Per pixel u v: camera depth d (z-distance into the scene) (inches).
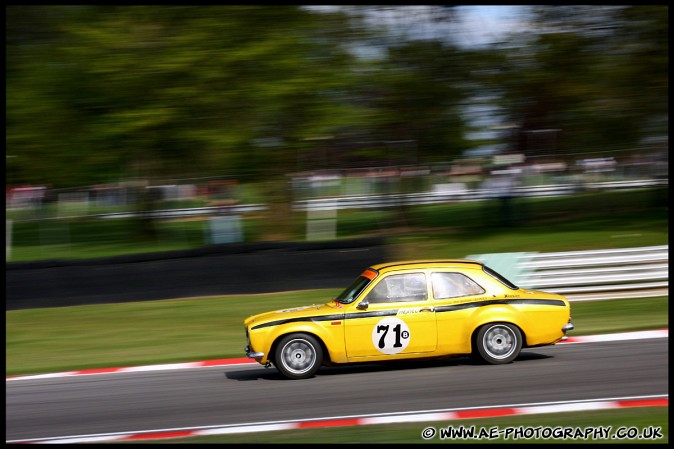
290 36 1722.4
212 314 1279.5
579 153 2317.9
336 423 668.1
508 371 830.5
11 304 1359.5
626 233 1817.2
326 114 1756.9
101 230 2341.3
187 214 2284.7
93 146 1739.7
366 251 1440.7
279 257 1422.2
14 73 1750.7
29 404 807.1
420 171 2191.2
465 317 858.1
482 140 2036.2
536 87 1999.3
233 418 705.0
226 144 1701.5
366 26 1824.6
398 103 1911.9
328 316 850.1
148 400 796.6
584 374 806.5
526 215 2214.6
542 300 872.9
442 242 1845.5
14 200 2319.1
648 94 1932.8
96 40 1686.8
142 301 1387.8
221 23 1694.1
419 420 663.8
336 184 2397.9
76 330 1210.6
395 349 850.1
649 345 948.0
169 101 1683.1
